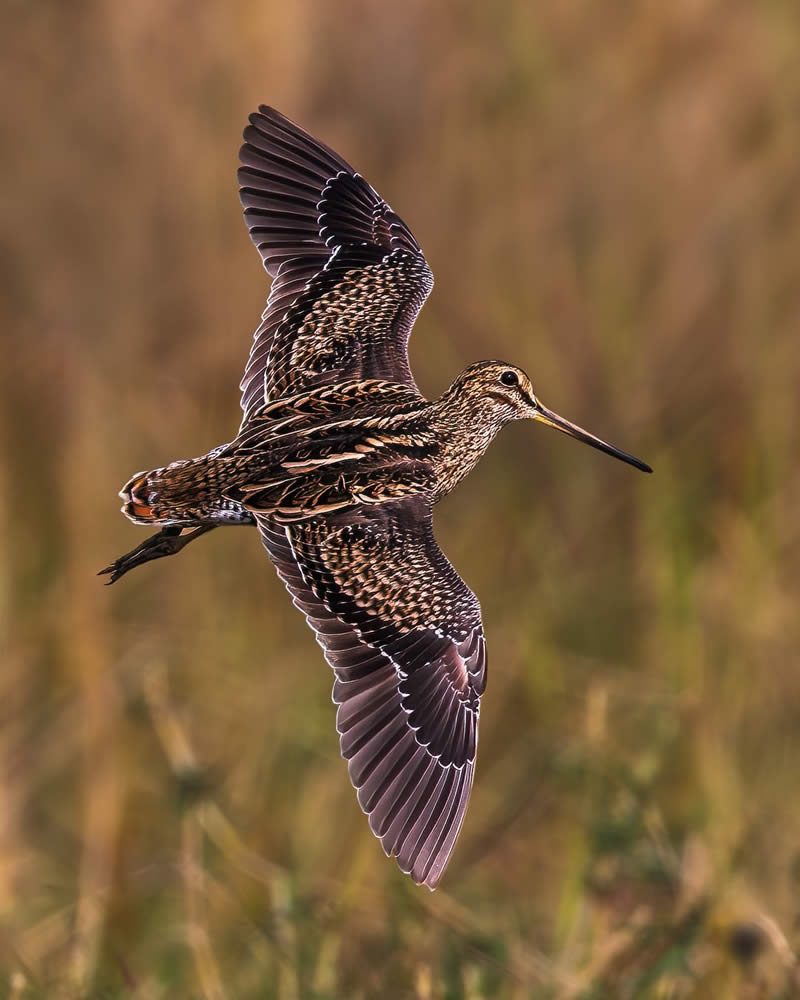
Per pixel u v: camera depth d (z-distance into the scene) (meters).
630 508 13.03
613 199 13.60
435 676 8.02
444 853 7.86
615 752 11.20
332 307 9.20
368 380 8.88
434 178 13.40
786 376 13.17
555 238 13.52
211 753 11.80
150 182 13.02
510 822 11.58
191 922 9.88
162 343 12.96
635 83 13.82
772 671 12.05
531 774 11.73
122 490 8.22
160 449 12.67
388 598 8.02
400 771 7.87
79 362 12.88
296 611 12.39
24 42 13.09
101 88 13.09
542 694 12.08
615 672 12.29
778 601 12.40
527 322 13.27
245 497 8.09
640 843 10.41
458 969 9.40
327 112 13.29
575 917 10.34
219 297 12.88
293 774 11.71
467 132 13.46
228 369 12.80
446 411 9.07
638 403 13.16
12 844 11.40
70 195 13.00
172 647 12.09
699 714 11.77
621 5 13.97
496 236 13.42
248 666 12.09
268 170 9.55
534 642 12.20
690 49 13.86
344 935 10.29
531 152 13.58
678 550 12.36
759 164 13.68
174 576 12.47
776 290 13.41
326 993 9.53
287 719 11.72
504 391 9.23
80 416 12.77
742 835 10.72
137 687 11.94
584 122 13.66
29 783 11.71
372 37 13.32
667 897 10.23
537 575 12.81
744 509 12.70
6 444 12.69
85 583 12.28
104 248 12.98
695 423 13.31
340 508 8.14
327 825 11.38
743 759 11.66
